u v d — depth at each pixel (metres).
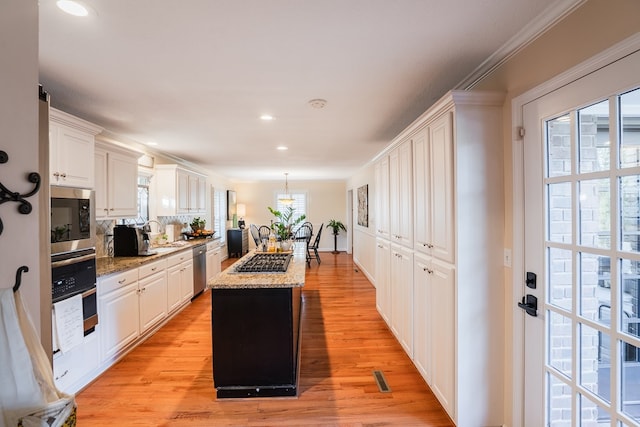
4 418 0.86
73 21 1.45
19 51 0.97
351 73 2.05
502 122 1.82
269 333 2.27
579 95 1.31
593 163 1.27
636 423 1.15
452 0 1.34
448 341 1.94
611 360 1.22
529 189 1.63
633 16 1.09
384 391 2.31
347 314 4.00
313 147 4.39
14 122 0.96
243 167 6.46
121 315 2.79
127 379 2.48
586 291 1.33
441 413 2.06
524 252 1.67
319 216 9.55
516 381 1.74
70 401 0.99
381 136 3.75
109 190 3.07
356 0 1.33
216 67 1.95
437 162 2.07
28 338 0.92
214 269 5.54
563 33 1.39
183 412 2.09
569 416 1.42
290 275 2.44
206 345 3.11
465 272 1.83
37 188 1.03
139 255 3.42
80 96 2.40
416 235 2.50
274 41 1.66
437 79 2.15
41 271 1.30
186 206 4.97
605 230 1.23
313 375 2.54
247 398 2.24
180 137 3.75
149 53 1.77
